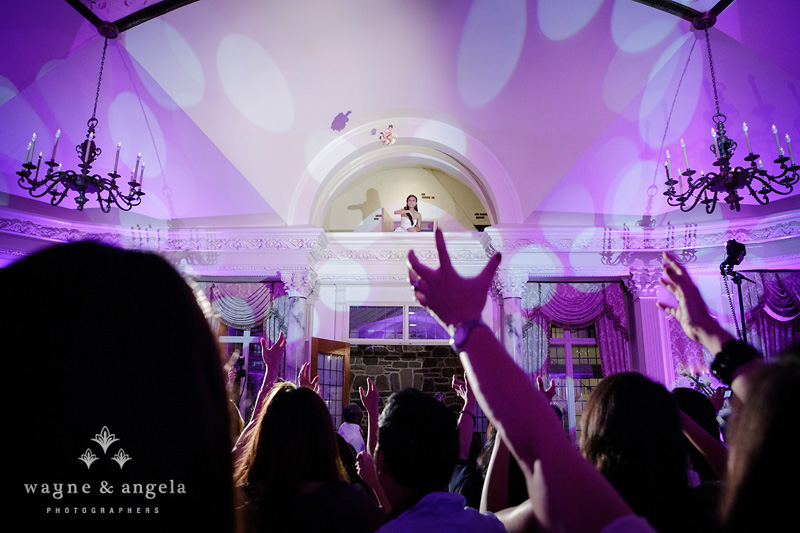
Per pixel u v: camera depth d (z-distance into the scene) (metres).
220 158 7.41
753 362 0.82
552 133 7.33
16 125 6.62
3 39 5.78
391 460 1.27
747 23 5.92
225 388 0.53
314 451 1.58
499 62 6.82
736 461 0.54
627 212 7.75
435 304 0.64
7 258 6.91
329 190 8.17
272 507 1.50
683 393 2.16
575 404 8.67
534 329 7.76
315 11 6.27
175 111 7.04
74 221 7.27
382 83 7.19
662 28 6.23
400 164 8.77
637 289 7.55
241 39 6.46
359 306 8.41
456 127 7.63
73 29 5.92
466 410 2.20
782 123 6.60
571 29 6.41
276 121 7.28
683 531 1.05
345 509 1.49
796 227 6.85
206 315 0.56
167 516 0.44
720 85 6.61
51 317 0.42
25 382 0.41
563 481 0.50
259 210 7.86
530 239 7.63
